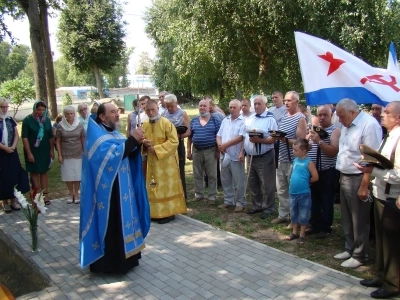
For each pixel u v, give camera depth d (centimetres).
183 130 671
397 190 357
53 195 791
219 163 812
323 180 523
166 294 393
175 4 1658
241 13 1434
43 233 571
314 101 468
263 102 605
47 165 705
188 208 682
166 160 608
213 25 1511
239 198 652
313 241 524
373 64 1456
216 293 393
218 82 2150
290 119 564
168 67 2689
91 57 2661
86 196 414
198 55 1619
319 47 475
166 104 695
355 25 1351
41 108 688
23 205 496
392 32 1398
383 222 366
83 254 414
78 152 705
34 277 407
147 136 608
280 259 469
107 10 2609
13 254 407
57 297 390
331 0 1355
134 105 468
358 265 441
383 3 1394
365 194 395
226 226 589
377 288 394
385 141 369
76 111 758
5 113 657
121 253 422
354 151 418
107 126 432
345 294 386
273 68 1628
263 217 618
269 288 401
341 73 463
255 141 586
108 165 407
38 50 1255
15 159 662
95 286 411
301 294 388
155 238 546
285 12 1366
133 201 439
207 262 464
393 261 365
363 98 452
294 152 510
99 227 412
